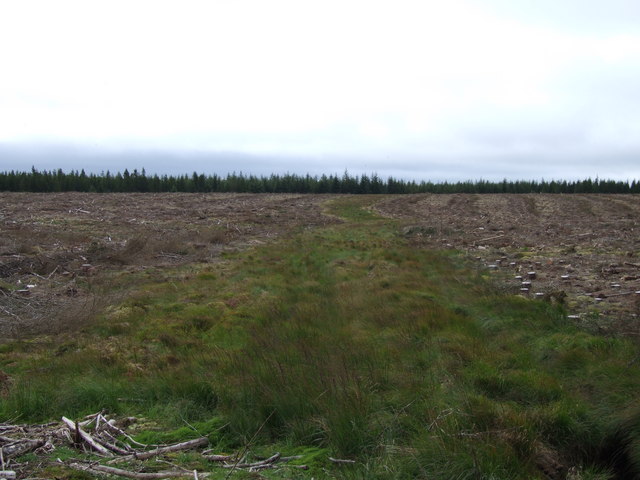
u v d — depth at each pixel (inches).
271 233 986.1
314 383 229.8
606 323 331.3
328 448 191.9
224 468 176.2
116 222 1019.9
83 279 506.9
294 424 206.2
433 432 194.7
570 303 388.2
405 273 498.3
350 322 352.5
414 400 225.0
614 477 201.0
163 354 299.3
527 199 1920.5
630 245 717.9
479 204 1761.8
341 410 203.5
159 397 240.4
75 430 191.6
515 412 217.3
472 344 296.5
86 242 732.7
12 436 193.0
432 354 283.9
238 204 1621.6
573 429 215.5
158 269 579.8
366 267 559.8
